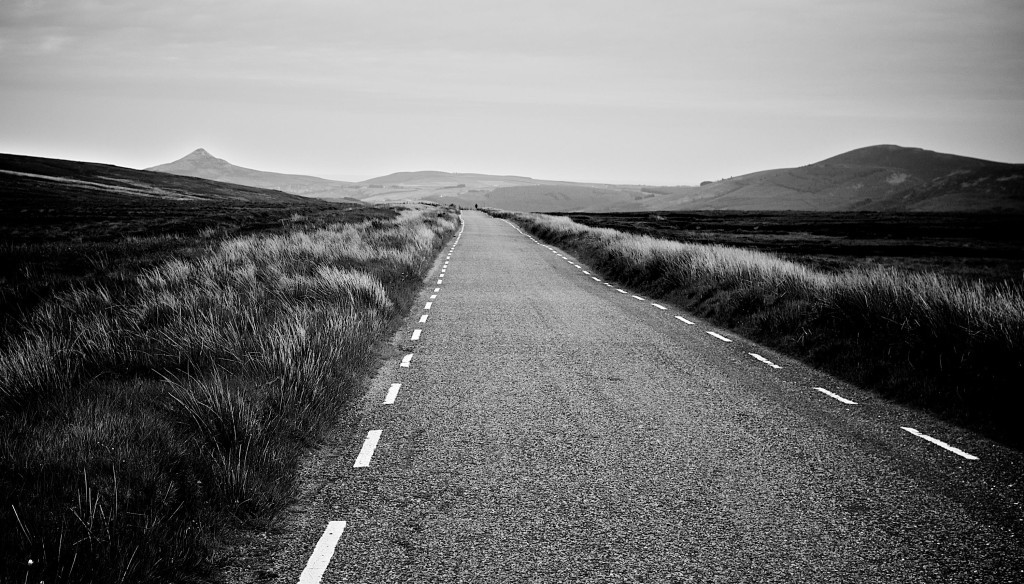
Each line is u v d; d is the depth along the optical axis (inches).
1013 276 946.7
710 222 3029.0
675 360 309.1
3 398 194.2
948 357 268.2
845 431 205.0
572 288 596.4
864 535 135.3
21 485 131.6
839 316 344.8
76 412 174.7
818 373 285.6
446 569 121.0
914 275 403.9
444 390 251.3
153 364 243.9
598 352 325.7
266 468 157.3
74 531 117.8
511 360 306.3
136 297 391.5
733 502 151.0
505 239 1369.3
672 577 118.5
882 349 295.6
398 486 159.5
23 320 329.1
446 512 145.0
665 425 209.8
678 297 518.6
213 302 362.9
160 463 148.1
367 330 334.0
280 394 204.5
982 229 2655.0
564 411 224.2
